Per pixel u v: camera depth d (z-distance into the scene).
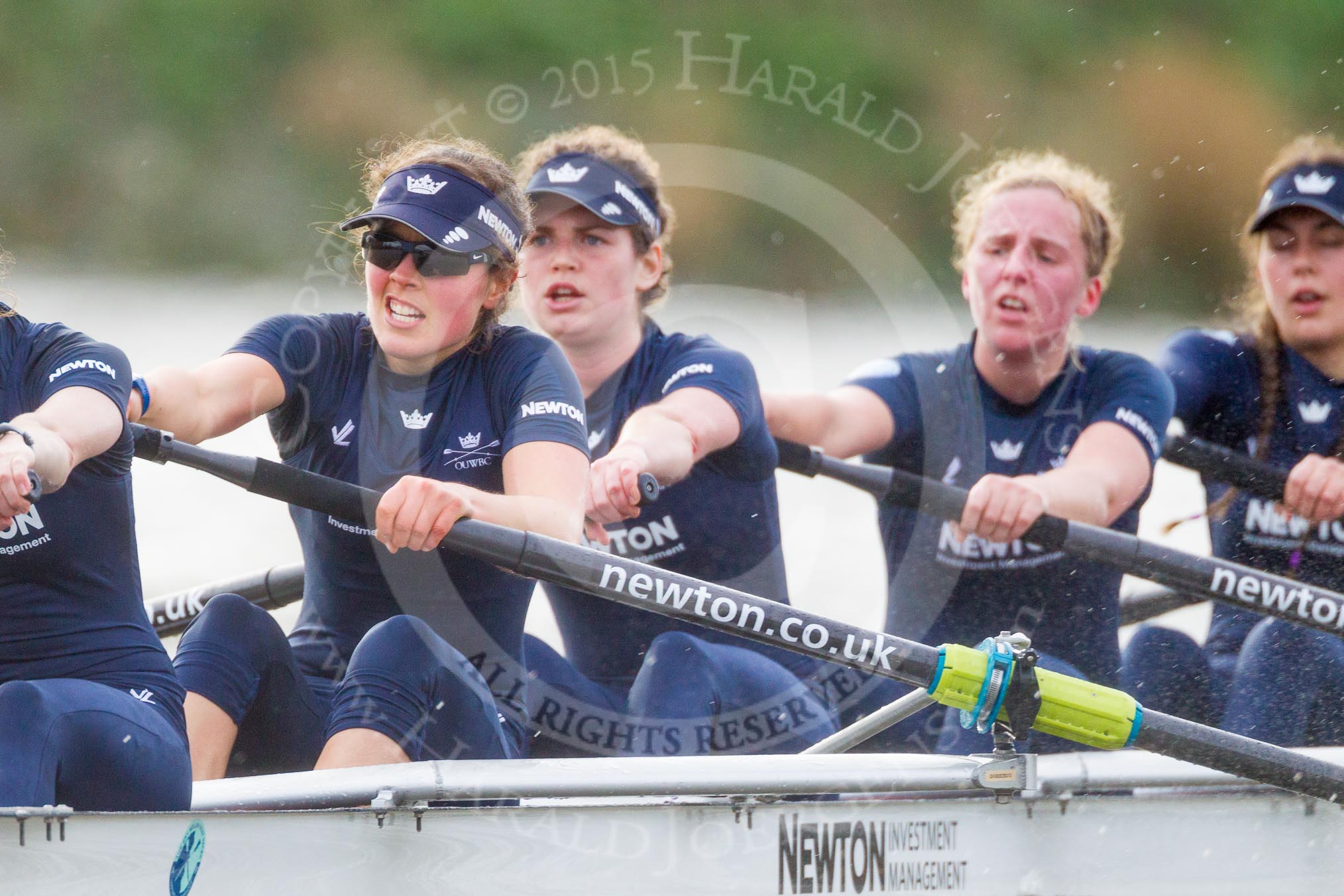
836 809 17.02
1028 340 24.66
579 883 16.16
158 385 18.16
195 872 14.65
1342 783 18.14
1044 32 111.50
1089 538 22.69
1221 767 17.86
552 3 99.50
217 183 96.38
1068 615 24.86
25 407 15.88
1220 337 28.53
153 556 38.00
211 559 37.88
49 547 15.45
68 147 96.69
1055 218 24.64
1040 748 22.59
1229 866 18.67
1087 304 26.08
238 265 93.75
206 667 17.78
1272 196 27.55
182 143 97.25
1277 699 23.69
